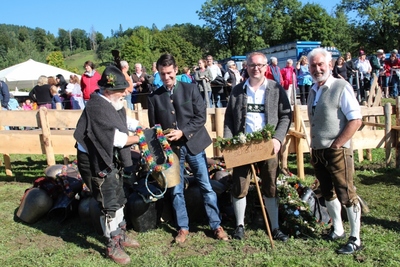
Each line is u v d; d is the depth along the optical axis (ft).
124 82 12.07
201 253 12.76
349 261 11.59
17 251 13.51
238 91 13.26
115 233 12.51
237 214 13.58
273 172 12.88
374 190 18.11
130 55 181.16
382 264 11.37
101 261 12.53
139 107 22.72
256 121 12.89
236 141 12.53
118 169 12.54
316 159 12.34
